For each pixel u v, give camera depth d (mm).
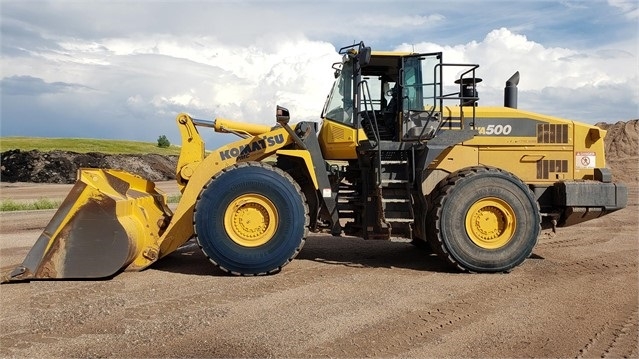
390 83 8312
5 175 35156
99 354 4312
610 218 13117
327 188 7746
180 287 6340
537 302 5832
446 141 7672
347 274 7125
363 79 8328
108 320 5121
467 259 7199
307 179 8133
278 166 8297
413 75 7957
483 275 7125
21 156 36656
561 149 8188
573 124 8227
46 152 37844
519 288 6430
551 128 8172
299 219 7023
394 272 7281
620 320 5230
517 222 7258
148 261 7129
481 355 4348
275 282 6637
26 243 9492
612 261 8055
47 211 15172
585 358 4305
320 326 4992
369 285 6520
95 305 5562
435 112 7887
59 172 35875
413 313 5410
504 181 7270
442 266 7707
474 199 7223
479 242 7281
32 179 35094
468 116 8031
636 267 7637
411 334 4812
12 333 4766
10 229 11422
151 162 41812
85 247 6500
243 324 5027
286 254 6969
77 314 5285
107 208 6512
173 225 7320
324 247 9305
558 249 9070
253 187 6934
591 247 9258
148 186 8195
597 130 8203
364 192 7844
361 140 7863
